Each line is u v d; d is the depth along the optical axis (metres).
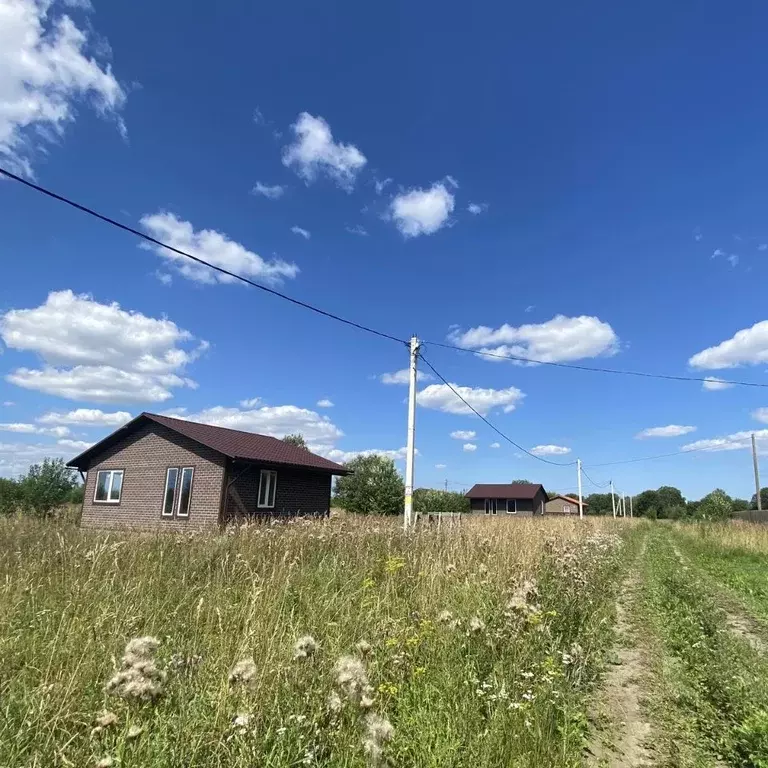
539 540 12.17
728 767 3.99
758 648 7.28
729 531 26.42
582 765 3.82
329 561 8.17
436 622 5.18
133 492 23.45
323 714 3.36
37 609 4.89
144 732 2.86
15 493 27.95
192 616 5.13
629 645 7.17
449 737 3.44
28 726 3.05
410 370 15.55
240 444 22.77
